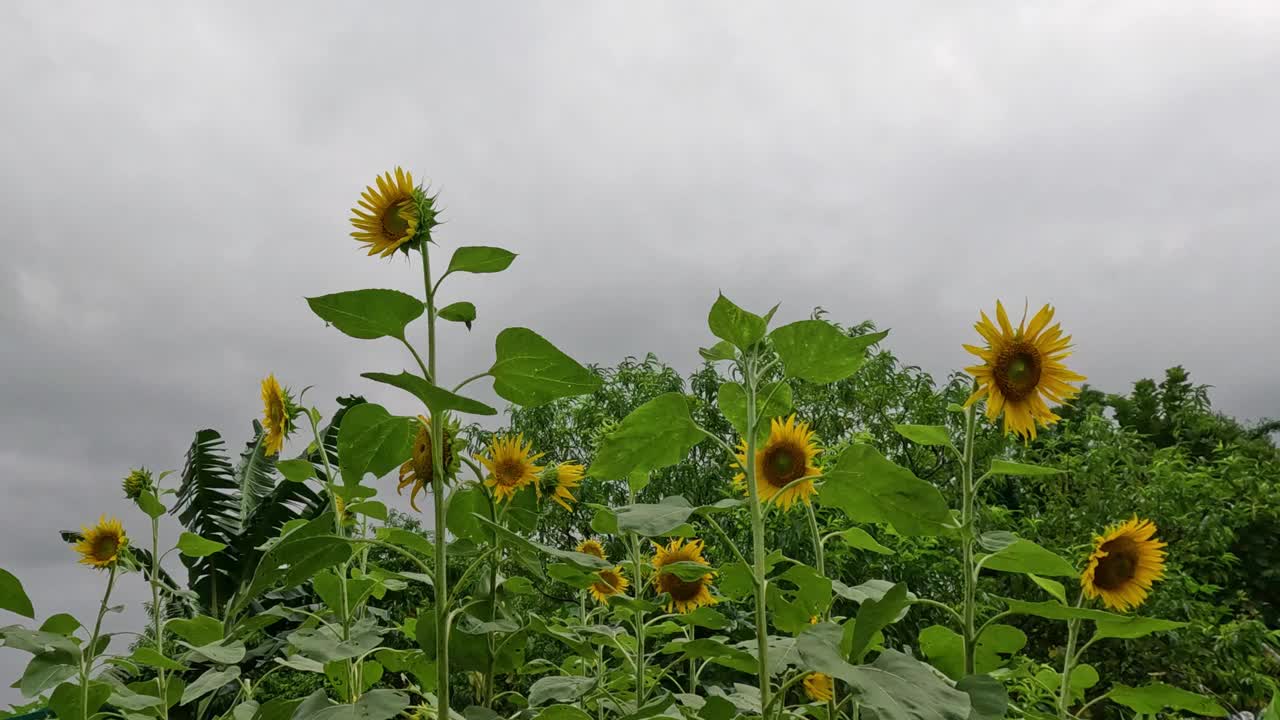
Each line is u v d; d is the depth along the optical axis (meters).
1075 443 10.45
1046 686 2.85
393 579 3.34
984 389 2.22
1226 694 6.52
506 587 2.81
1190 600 7.36
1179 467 10.27
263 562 2.00
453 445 2.27
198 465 9.25
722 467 10.91
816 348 2.11
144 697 3.08
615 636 3.12
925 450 11.10
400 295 1.94
